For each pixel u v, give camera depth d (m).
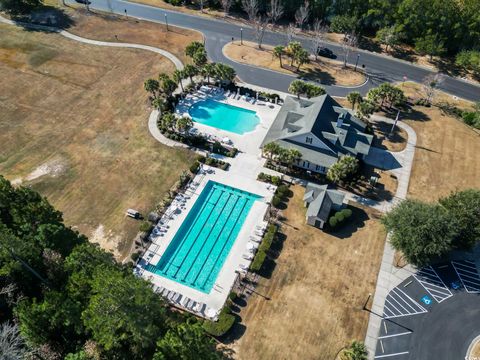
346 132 69.00
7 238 43.97
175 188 65.94
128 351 42.88
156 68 93.12
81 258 45.38
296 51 90.00
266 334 48.72
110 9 116.31
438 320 50.56
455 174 69.94
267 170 69.50
